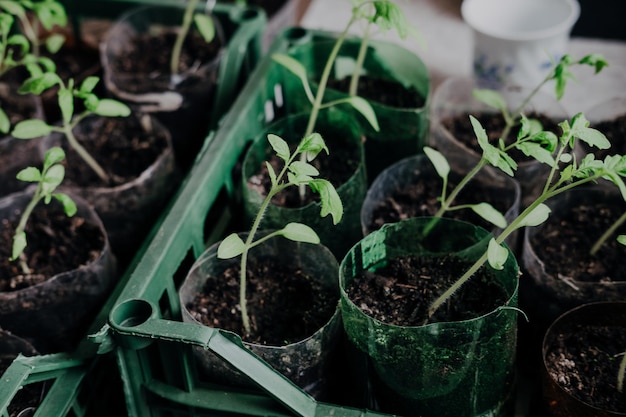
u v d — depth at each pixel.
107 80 0.65
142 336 0.45
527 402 0.55
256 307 0.51
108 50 0.68
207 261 0.52
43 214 0.58
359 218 0.55
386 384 0.47
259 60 0.67
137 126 0.63
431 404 0.47
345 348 0.49
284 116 0.65
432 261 0.50
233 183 0.58
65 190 0.58
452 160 0.57
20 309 0.53
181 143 0.67
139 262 0.49
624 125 0.59
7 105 0.66
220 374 0.48
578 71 0.70
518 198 0.54
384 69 0.63
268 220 0.53
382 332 0.45
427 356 0.45
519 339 0.54
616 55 0.71
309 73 0.64
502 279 0.48
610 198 0.55
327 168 0.57
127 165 0.61
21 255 0.55
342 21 0.77
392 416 0.45
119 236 0.60
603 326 0.49
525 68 0.64
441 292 0.49
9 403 0.49
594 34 0.79
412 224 0.50
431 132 0.60
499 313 0.44
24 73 0.70
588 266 0.53
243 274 0.48
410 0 0.79
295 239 0.46
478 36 0.64
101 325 0.50
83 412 0.50
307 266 0.52
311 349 0.47
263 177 0.57
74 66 0.71
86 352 0.50
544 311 0.52
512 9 0.67
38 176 0.51
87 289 0.54
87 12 0.71
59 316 0.54
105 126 0.63
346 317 0.47
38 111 0.65
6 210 0.58
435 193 0.57
